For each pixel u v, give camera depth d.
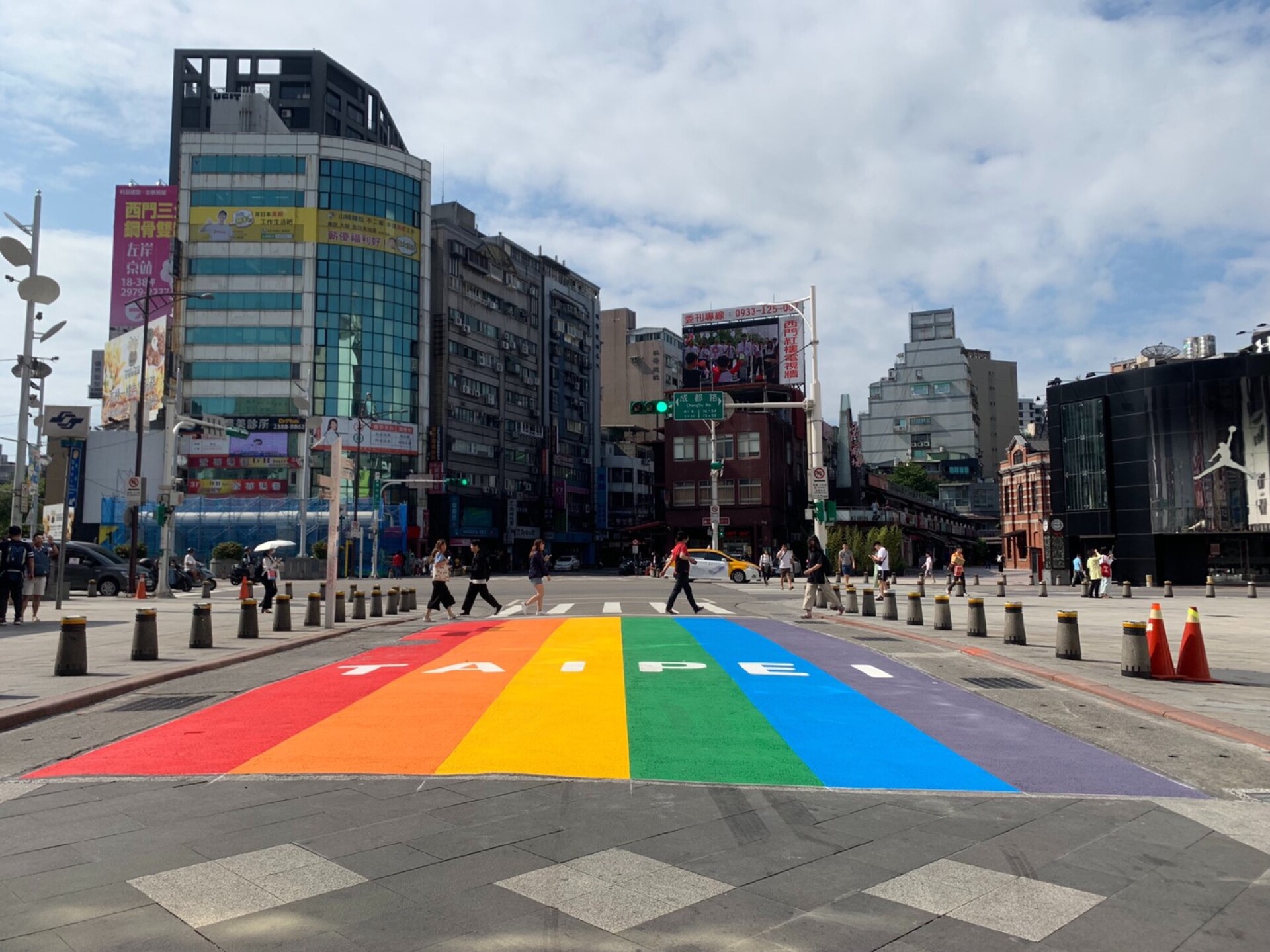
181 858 4.73
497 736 7.67
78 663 10.97
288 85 87.31
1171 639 16.30
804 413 74.31
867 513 67.00
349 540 56.03
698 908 4.07
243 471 67.75
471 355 82.06
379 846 4.90
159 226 70.94
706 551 46.16
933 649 14.37
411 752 7.10
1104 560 32.62
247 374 69.75
